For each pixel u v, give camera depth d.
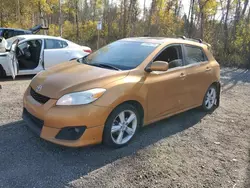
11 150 3.39
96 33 32.25
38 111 3.30
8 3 25.45
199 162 3.46
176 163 3.39
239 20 19.23
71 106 3.16
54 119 3.16
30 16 27.84
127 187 2.82
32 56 7.91
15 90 6.42
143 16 31.00
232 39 17.83
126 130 3.74
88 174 2.99
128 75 3.68
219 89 5.88
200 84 5.04
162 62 3.79
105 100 3.30
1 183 2.72
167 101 4.26
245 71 13.53
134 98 3.63
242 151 3.89
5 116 4.54
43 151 3.42
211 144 4.05
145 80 3.81
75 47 8.92
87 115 3.17
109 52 4.48
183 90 4.56
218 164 3.45
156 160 3.42
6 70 7.53
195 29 23.05
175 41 4.61
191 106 4.96
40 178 2.86
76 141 3.20
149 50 4.19
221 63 15.77
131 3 29.83
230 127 4.86
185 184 2.95
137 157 3.45
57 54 8.26
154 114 4.08
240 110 6.05
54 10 32.62
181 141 4.07
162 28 28.72
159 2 29.58
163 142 3.97
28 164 3.10
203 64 5.18
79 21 37.41
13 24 25.09
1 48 7.50
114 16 33.81
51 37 8.39
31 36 8.06
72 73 3.67
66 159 3.27
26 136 3.81
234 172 3.28
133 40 4.74
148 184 2.90
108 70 3.73
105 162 3.27
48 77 3.66
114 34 32.44
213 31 20.19
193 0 23.89
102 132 3.38
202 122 5.00
